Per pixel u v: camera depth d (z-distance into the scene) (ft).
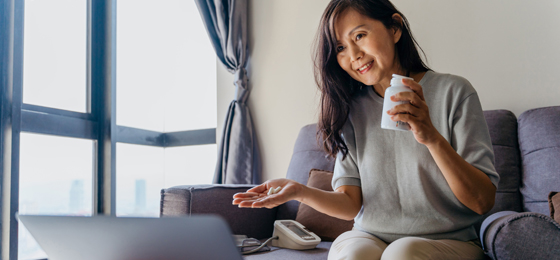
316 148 6.13
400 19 3.60
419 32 6.47
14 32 6.47
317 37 4.15
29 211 6.88
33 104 6.95
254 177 7.92
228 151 8.02
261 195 3.26
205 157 9.26
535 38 5.61
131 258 1.80
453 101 3.36
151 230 1.68
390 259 2.65
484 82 5.94
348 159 3.94
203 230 1.59
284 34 7.89
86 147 7.95
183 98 9.86
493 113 5.15
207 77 9.46
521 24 5.71
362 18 3.40
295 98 7.67
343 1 3.46
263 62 8.09
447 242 3.00
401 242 2.80
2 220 6.08
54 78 7.46
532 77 5.60
